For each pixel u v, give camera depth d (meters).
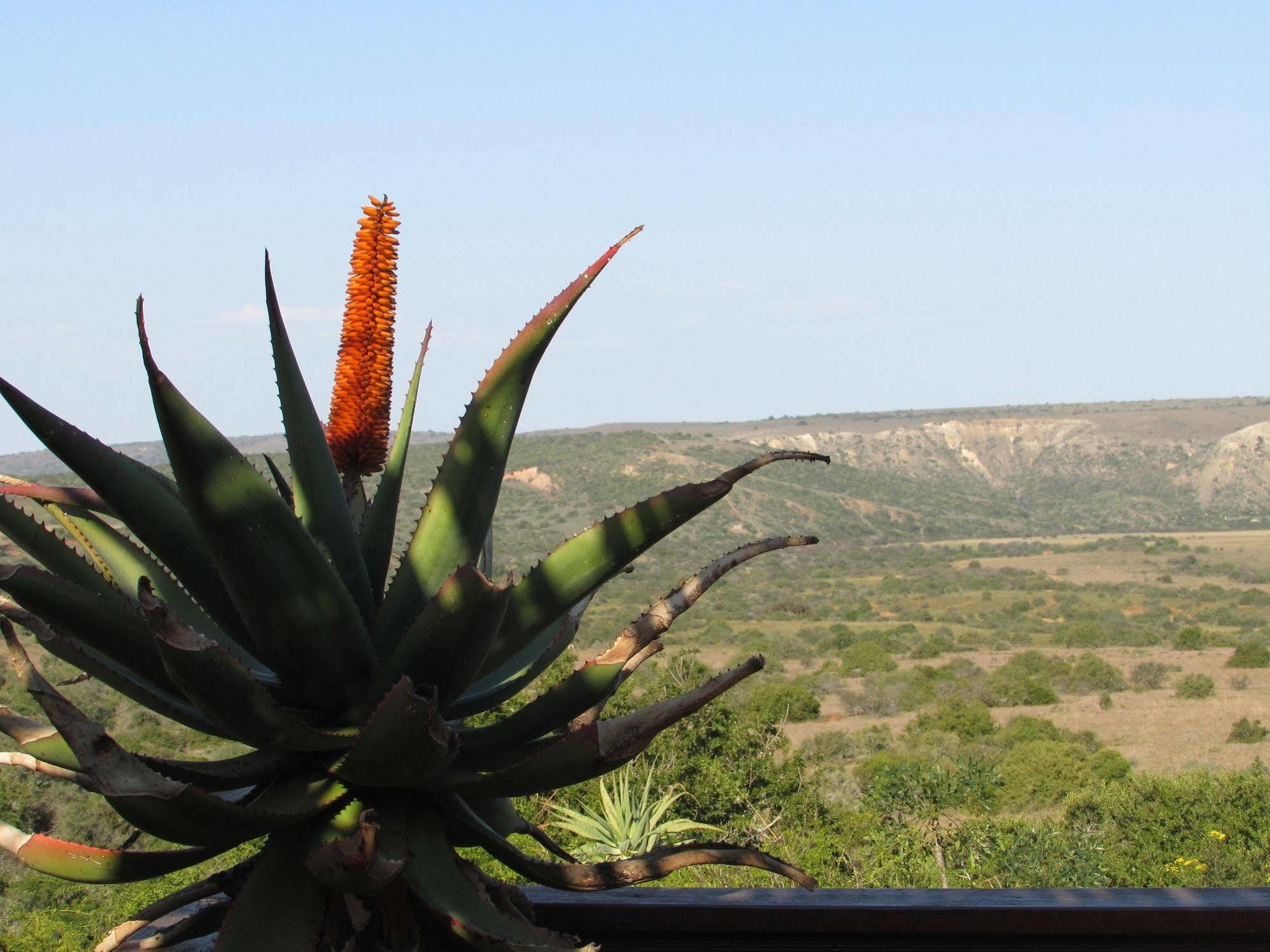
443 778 1.91
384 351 2.25
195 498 1.78
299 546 1.86
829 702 56.81
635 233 2.06
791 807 14.05
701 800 13.59
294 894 1.87
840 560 133.38
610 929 2.40
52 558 2.06
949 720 46.88
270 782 1.98
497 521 105.56
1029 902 2.25
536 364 2.11
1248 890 2.36
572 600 2.01
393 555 2.26
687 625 91.50
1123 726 49.72
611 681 1.95
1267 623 89.25
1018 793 31.70
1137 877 15.30
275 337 2.06
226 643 2.23
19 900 9.14
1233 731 45.84
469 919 1.82
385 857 1.76
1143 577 126.31
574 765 1.83
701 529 128.88
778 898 2.34
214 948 1.83
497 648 2.02
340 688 1.97
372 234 2.23
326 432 2.24
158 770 1.83
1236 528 179.12
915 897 2.33
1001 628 91.62
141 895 7.61
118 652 1.89
